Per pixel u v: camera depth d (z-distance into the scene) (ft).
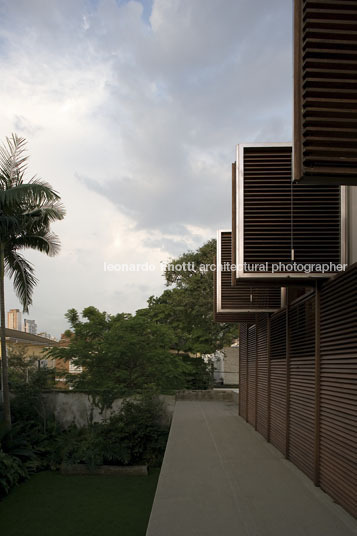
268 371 27.40
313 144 9.39
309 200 16.85
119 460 38.96
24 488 33.53
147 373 52.47
